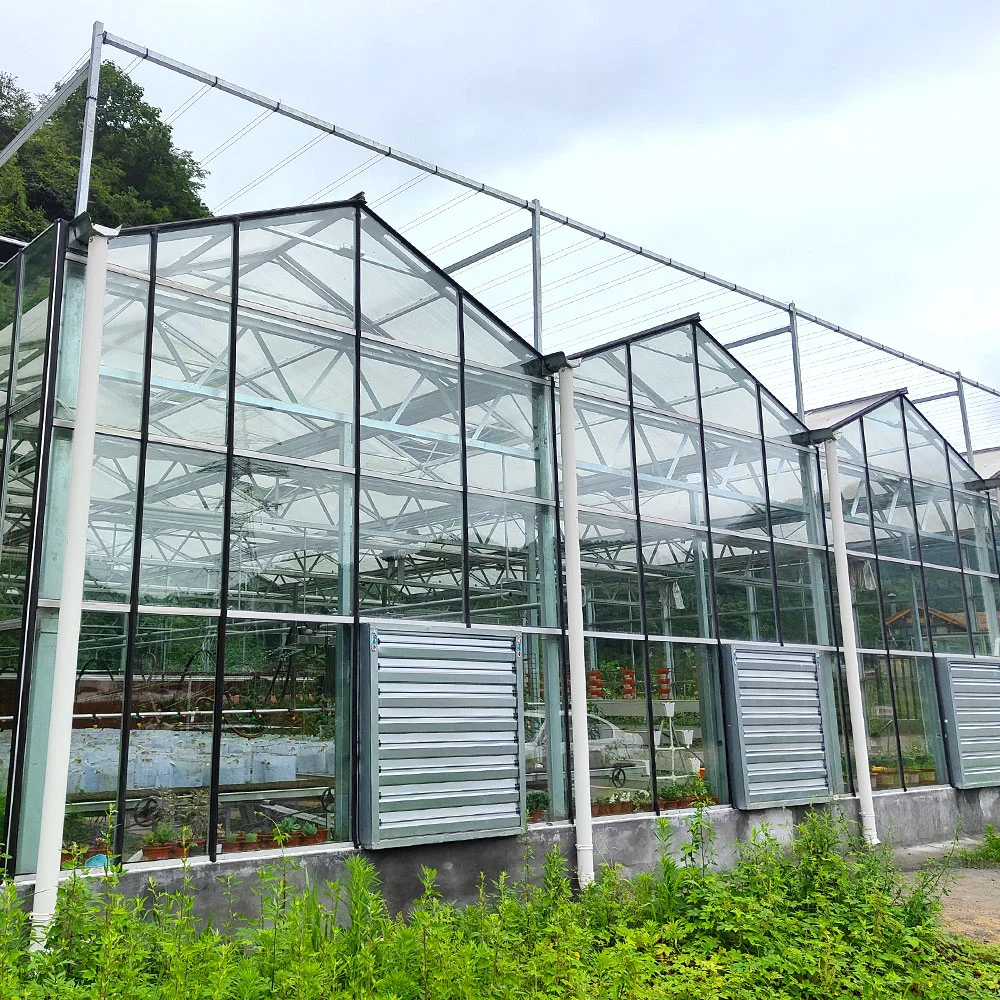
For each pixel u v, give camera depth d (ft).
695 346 46.55
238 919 26.37
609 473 41.19
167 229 29.66
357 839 29.55
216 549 28.89
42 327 26.91
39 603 25.04
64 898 20.80
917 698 52.75
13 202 97.25
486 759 33.12
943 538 57.82
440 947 18.60
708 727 41.81
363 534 32.42
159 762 26.25
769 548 47.01
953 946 27.20
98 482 26.99
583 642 36.83
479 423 37.29
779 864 31.58
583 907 27.78
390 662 31.35
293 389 31.86
